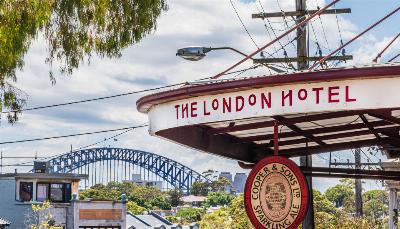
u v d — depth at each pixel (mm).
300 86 11578
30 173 64125
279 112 11719
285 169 12891
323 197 99062
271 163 13000
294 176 12812
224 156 16266
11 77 20031
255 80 11750
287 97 11672
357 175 17859
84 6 19562
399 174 17812
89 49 20062
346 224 50188
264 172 13062
